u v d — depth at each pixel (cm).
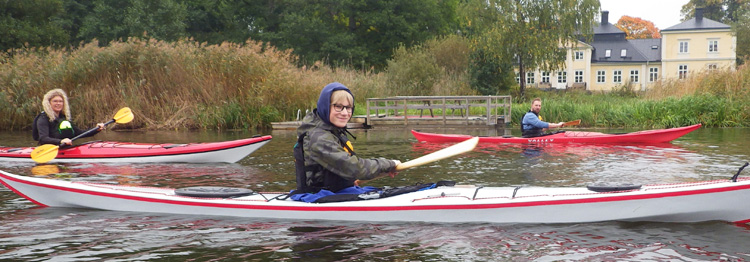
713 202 407
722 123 1553
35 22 3250
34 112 1606
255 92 1688
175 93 1633
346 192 449
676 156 871
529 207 421
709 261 343
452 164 790
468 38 3528
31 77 1596
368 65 4234
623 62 4934
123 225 437
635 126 1648
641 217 420
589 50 4866
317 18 4275
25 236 409
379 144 1138
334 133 421
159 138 1295
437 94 2556
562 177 670
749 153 895
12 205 510
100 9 3628
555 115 1781
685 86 1938
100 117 1568
